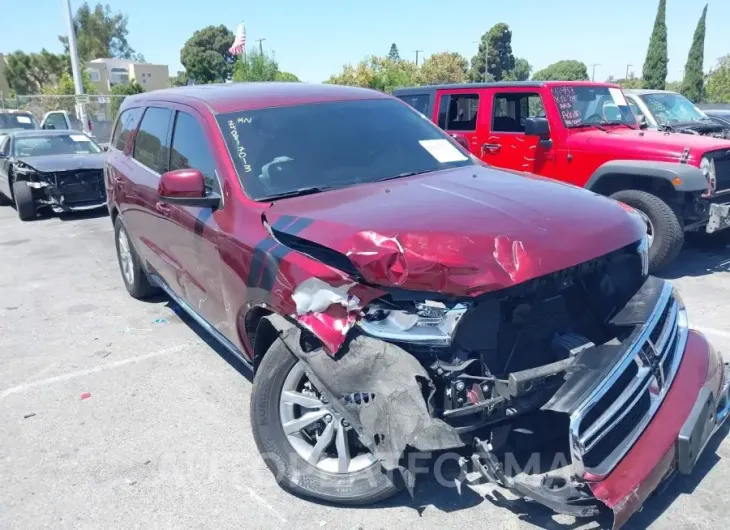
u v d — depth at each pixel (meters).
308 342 3.04
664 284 3.46
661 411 3.01
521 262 2.76
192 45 64.06
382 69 51.78
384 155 4.20
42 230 10.69
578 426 2.67
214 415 4.20
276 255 3.17
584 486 2.69
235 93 4.55
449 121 8.90
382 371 2.73
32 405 4.45
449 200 3.29
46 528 3.19
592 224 3.09
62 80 45.00
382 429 2.68
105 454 3.80
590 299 3.17
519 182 3.75
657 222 6.42
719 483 3.23
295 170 3.91
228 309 3.73
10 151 12.54
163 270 5.06
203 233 3.90
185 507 3.29
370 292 2.82
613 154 6.91
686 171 6.26
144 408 4.33
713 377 3.24
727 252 7.57
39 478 3.60
